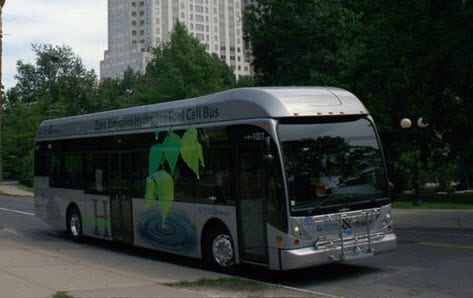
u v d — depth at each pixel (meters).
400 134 32.38
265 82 41.22
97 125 16.11
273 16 39.19
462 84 20.19
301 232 9.99
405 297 9.12
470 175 25.28
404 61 21.78
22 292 8.77
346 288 9.93
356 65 25.31
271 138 10.22
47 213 18.83
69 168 17.58
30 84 103.12
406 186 46.56
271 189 10.16
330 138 10.66
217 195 11.58
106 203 15.59
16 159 62.88
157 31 178.88
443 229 19.00
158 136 13.52
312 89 11.12
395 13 21.53
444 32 19.75
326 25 35.38
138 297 8.48
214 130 11.73
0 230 20.70
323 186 10.35
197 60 53.44
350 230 10.50
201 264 13.12
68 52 98.56
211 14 185.75
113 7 187.38
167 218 13.09
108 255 14.58
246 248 10.84
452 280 10.26
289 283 10.51
